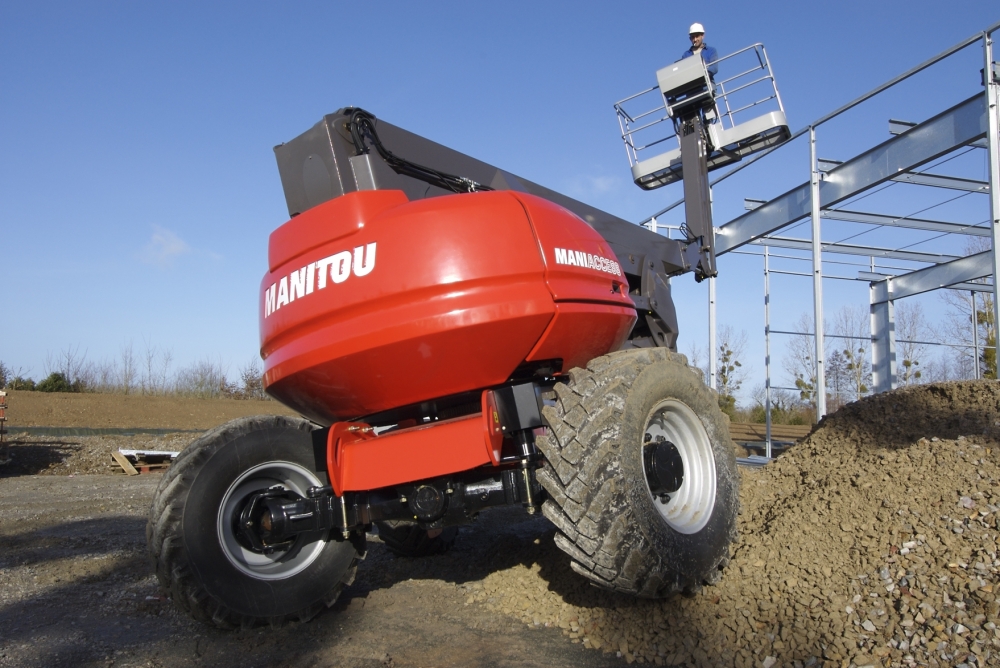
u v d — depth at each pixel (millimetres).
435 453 3271
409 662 3166
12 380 26062
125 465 13344
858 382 25594
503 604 3883
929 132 7590
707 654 3057
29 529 6832
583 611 3588
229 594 3498
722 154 7223
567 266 3451
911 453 4371
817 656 2914
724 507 3756
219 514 3600
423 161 4168
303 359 3381
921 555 3381
